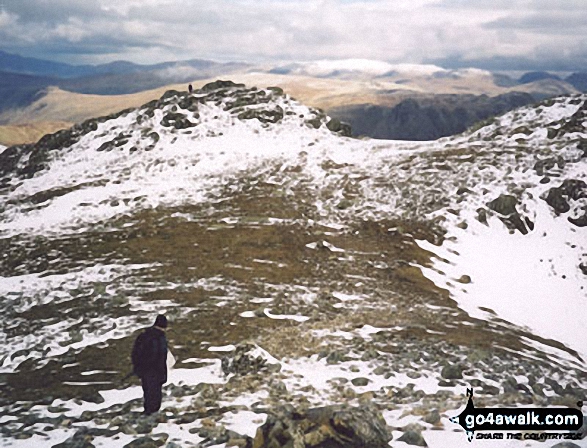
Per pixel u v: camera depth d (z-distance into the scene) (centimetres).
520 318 2166
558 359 1650
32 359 1495
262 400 1077
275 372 1286
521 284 2488
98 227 3012
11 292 2159
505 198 3012
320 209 3183
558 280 2544
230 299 1936
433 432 827
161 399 1076
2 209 3606
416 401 1070
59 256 2586
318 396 1115
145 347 1045
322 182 3581
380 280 2280
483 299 2289
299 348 1487
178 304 1891
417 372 1302
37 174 4344
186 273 2245
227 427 905
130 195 3544
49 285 2200
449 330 1753
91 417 1056
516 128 4053
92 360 1458
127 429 925
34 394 1255
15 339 1680
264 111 4803
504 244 2809
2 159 4956
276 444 739
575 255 2716
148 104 5150
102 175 4003
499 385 1244
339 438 748
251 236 2741
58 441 912
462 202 3094
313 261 2444
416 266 2492
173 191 3578
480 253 2727
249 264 2362
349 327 1692
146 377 1042
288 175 3719
